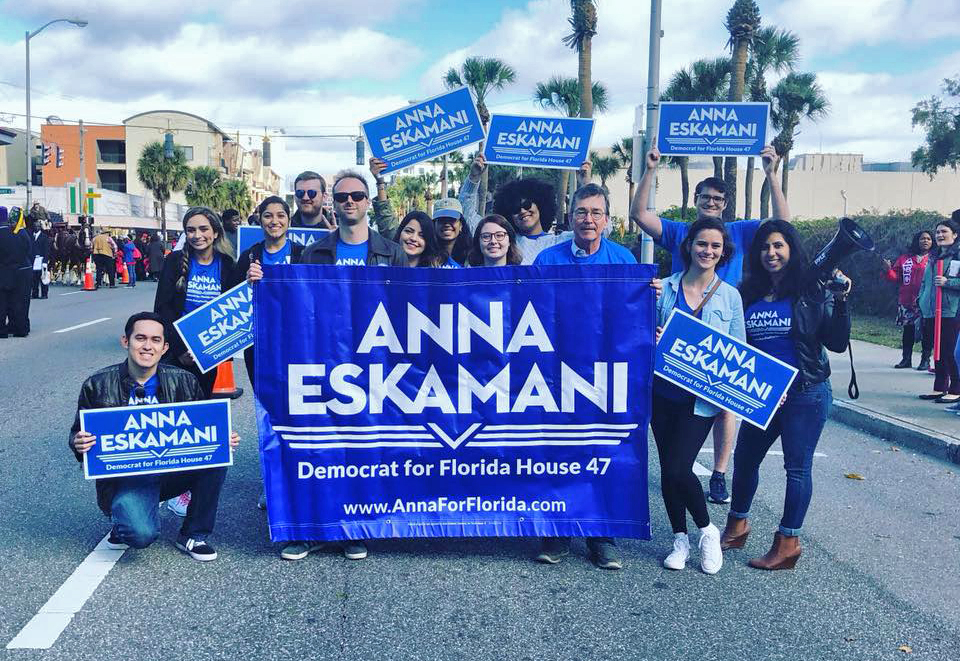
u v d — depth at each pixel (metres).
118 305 19.47
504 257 5.06
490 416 4.33
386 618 3.65
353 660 3.28
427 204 90.56
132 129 78.12
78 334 13.70
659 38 11.66
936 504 5.52
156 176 57.28
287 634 3.48
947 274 8.20
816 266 4.17
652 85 11.80
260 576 4.10
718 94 34.09
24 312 13.29
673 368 4.25
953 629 3.63
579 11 21.86
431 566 4.28
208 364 4.71
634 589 4.02
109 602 3.77
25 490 5.43
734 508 4.62
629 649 3.40
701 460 6.69
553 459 4.36
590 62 22.31
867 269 17.52
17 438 6.83
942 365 8.39
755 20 21.61
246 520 4.94
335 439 4.31
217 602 3.79
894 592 4.03
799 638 3.53
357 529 4.32
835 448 7.11
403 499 4.36
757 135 6.59
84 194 46.84
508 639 3.47
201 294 5.90
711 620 3.69
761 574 4.25
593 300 4.30
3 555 4.31
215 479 4.30
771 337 4.25
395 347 4.31
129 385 4.17
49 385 9.18
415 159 7.27
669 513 4.34
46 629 3.49
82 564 4.21
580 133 7.48
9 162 68.44
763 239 4.23
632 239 24.31
